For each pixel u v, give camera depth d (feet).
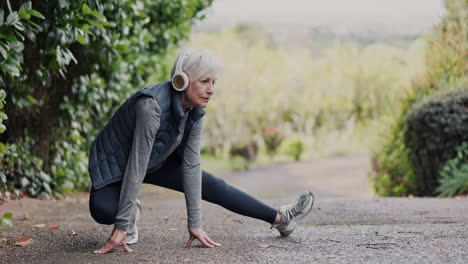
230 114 69.56
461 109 23.25
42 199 17.79
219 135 68.23
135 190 9.19
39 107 17.52
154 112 8.93
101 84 18.49
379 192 29.55
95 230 12.26
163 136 9.25
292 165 62.64
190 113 9.63
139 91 9.09
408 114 25.70
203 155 67.31
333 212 15.17
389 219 13.53
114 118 9.55
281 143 71.97
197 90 9.06
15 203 16.15
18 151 16.87
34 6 12.45
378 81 80.33
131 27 19.58
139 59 21.01
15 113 16.24
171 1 22.49
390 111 30.58
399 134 27.94
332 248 9.93
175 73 9.00
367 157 68.74
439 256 9.08
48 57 13.91
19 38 13.05
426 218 13.50
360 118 80.69
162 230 12.35
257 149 68.13
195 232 10.11
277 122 76.79
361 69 81.71
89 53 17.48
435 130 23.73
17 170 16.71
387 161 28.43
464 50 27.91
